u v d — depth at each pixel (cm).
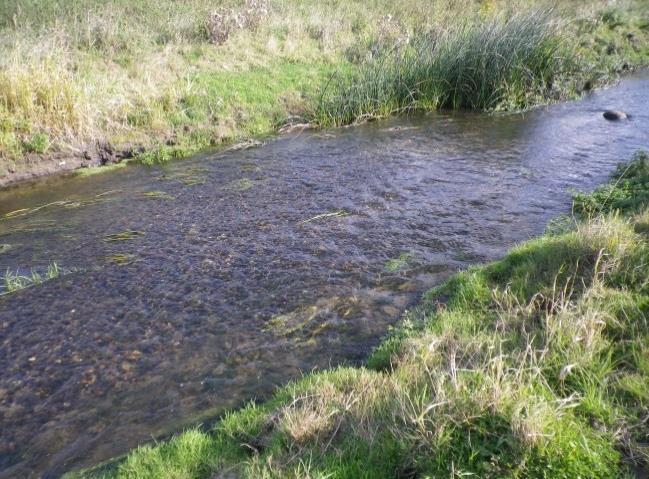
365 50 1505
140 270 649
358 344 504
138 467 354
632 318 425
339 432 353
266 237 721
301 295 585
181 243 713
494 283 550
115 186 922
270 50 1447
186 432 388
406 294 580
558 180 891
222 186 905
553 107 1373
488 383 344
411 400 357
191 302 580
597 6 2077
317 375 433
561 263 530
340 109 1266
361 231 729
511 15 1516
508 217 758
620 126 1188
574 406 338
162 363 489
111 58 1230
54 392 458
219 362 488
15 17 1227
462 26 1478
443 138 1150
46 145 978
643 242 520
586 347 392
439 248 677
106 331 537
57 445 404
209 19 1425
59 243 728
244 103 1221
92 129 1031
